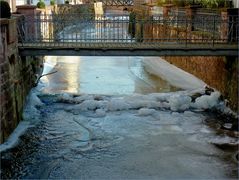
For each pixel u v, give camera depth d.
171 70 23.48
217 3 19.72
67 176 10.81
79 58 28.45
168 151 12.30
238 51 15.26
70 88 19.62
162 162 11.60
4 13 14.16
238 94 15.04
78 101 17.23
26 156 11.89
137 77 22.19
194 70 20.78
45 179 10.63
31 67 18.27
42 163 11.49
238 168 11.22
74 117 15.32
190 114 15.57
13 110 13.89
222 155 11.99
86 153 12.20
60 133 13.70
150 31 29.64
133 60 27.64
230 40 16.45
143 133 13.70
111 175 10.88
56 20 17.64
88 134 13.64
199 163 11.52
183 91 18.61
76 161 11.68
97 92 18.91
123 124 14.55
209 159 11.76
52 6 31.56
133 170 11.16
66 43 15.83
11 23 13.97
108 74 23.06
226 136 13.38
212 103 16.38
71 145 12.73
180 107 16.27
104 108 16.20
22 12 18.17
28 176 10.77
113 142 12.97
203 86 18.95
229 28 16.52
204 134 13.58
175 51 15.30
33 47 15.29
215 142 12.91
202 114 15.63
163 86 19.91
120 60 27.77
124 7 62.47
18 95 14.78
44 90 19.08
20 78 15.31
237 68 15.23
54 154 12.08
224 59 16.50
